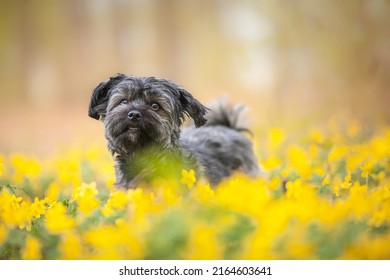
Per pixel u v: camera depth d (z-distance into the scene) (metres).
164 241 5.64
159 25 55.50
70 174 10.21
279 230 5.56
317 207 6.04
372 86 18.50
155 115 8.97
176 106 9.51
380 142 9.07
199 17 55.34
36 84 55.81
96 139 21.41
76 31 56.31
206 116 11.98
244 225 5.78
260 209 5.52
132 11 57.44
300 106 27.92
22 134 32.12
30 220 6.88
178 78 54.59
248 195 5.65
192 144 10.48
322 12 21.70
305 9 22.48
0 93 54.41
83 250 6.36
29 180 10.12
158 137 8.99
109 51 57.22
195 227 5.63
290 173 9.23
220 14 55.22
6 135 33.16
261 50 41.22
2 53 54.72
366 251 5.84
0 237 6.46
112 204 6.66
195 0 55.41
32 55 55.53
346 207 6.33
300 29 24.28
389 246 5.88
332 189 8.15
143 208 6.10
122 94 9.22
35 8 55.38
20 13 55.16
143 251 5.68
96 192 7.34
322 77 23.16
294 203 6.07
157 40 55.81
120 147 9.11
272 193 8.61
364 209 6.43
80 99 53.84
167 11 55.12
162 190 7.67
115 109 9.10
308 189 7.13
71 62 55.75
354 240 5.94
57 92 55.12
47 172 11.76
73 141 21.58
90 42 56.91
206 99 46.66
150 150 9.03
